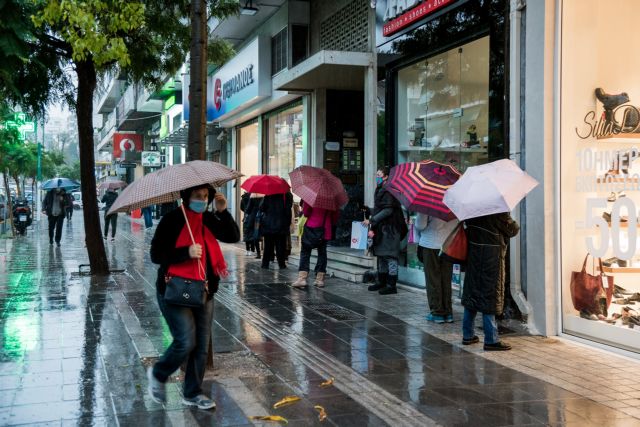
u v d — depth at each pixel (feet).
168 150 114.11
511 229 20.67
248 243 50.98
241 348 21.15
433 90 32.35
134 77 39.91
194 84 19.20
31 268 42.16
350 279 35.91
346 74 40.37
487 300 20.62
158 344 21.45
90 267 39.58
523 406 15.65
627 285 20.54
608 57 21.43
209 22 59.31
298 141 51.16
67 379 17.60
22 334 22.82
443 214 22.68
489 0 26.27
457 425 14.39
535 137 23.30
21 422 14.39
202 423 14.39
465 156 29.71
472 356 20.26
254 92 53.72
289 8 49.06
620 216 20.79
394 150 35.88
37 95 36.27
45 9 23.62
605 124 21.38
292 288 33.68
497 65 25.71
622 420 14.73
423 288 32.40
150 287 33.81
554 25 22.89
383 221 31.09
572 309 22.74
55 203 58.95
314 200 31.71
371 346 21.47
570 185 22.76
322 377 17.95
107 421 14.49
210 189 15.11
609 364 19.40
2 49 21.71
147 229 87.56
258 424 14.38
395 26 34.24
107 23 26.32
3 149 68.08
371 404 15.75
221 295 31.48
